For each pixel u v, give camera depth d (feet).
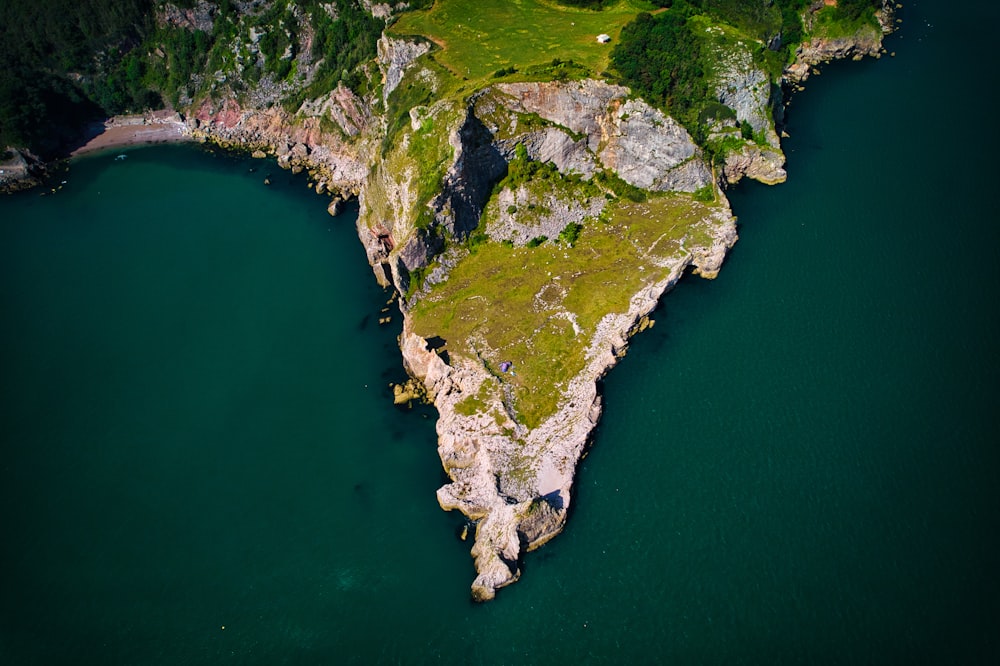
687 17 451.12
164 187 500.74
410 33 451.53
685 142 401.70
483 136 383.24
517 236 387.14
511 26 452.35
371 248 405.18
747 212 411.34
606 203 401.90
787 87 500.74
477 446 302.86
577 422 309.01
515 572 268.41
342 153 484.33
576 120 397.39
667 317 360.48
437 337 349.20
